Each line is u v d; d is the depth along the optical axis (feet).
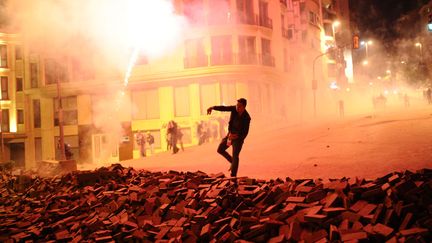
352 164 29.71
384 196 15.78
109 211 22.70
